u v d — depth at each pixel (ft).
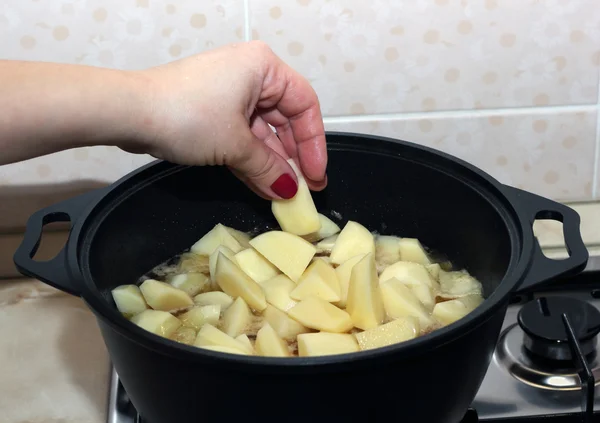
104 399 1.91
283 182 1.94
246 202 2.22
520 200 1.73
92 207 1.75
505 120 2.39
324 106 2.34
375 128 2.39
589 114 2.39
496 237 1.76
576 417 1.78
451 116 2.38
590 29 2.25
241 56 1.73
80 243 1.63
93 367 2.02
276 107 1.97
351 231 2.11
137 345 1.37
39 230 1.69
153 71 1.68
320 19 2.20
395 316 1.82
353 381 1.30
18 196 2.40
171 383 1.40
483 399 1.85
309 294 1.90
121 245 1.90
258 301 1.89
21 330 2.16
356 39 2.23
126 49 2.21
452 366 1.40
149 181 1.95
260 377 1.29
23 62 1.60
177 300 1.93
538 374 1.90
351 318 1.78
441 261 2.09
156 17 2.17
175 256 2.13
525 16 2.22
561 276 1.46
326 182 2.13
